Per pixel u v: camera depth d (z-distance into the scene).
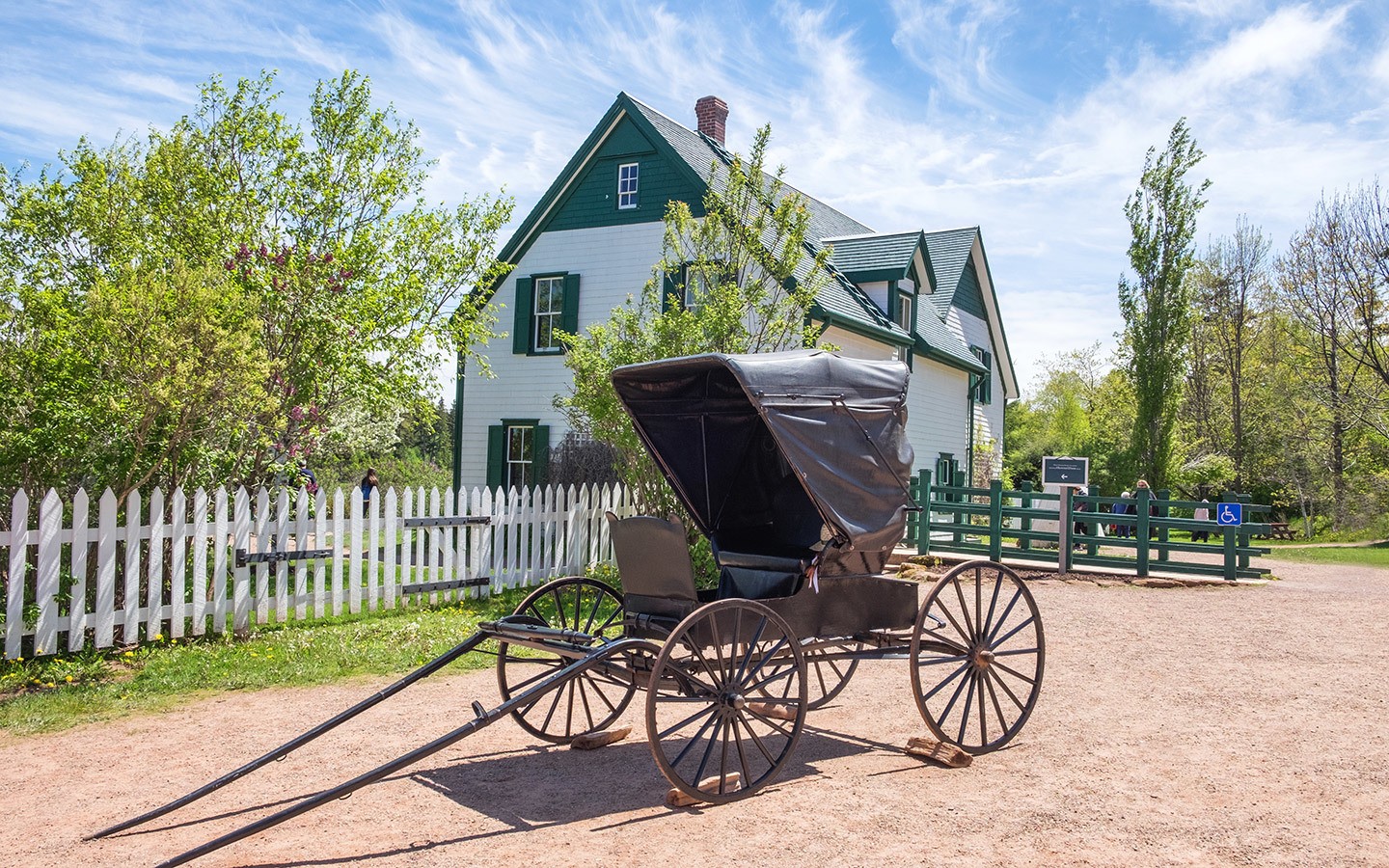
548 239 21.25
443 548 11.36
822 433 5.98
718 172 20.77
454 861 4.27
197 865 4.20
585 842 4.51
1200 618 11.67
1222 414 41.66
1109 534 22.73
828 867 4.20
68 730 6.42
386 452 27.53
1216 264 41.94
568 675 4.94
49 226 10.54
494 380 21.34
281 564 9.52
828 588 6.05
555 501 13.11
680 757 5.00
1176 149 27.03
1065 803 5.07
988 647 6.26
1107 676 8.38
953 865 4.23
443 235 13.42
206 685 7.59
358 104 12.70
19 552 7.64
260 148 12.26
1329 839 4.58
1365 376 36.47
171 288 8.54
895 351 22.69
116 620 8.27
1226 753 6.04
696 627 5.30
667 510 13.71
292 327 10.82
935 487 17.12
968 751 5.95
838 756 6.02
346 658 8.42
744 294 14.35
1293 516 37.72
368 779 4.20
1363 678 8.29
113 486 8.91
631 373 6.65
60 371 8.66
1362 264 33.62
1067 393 52.75
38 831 4.62
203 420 9.09
